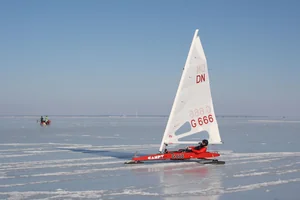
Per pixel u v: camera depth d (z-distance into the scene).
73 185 10.44
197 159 16.02
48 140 25.84
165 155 14.41
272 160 16.06
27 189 9.87
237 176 12.11
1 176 11.73
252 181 11.30
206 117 14.48
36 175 11.94
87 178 11.52
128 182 10.96
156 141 25.52
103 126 52.12
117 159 15.89
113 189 10.00
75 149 19.91
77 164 14.33
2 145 21.72
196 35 14.41
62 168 13.38
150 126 52.91
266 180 11.48
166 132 14.35
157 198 9.06
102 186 10.37
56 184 10.55
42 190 9.77
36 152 18.23
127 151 19.17
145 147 21.30
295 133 36.03
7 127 45.84
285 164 14.88
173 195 9.38
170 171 12.98
